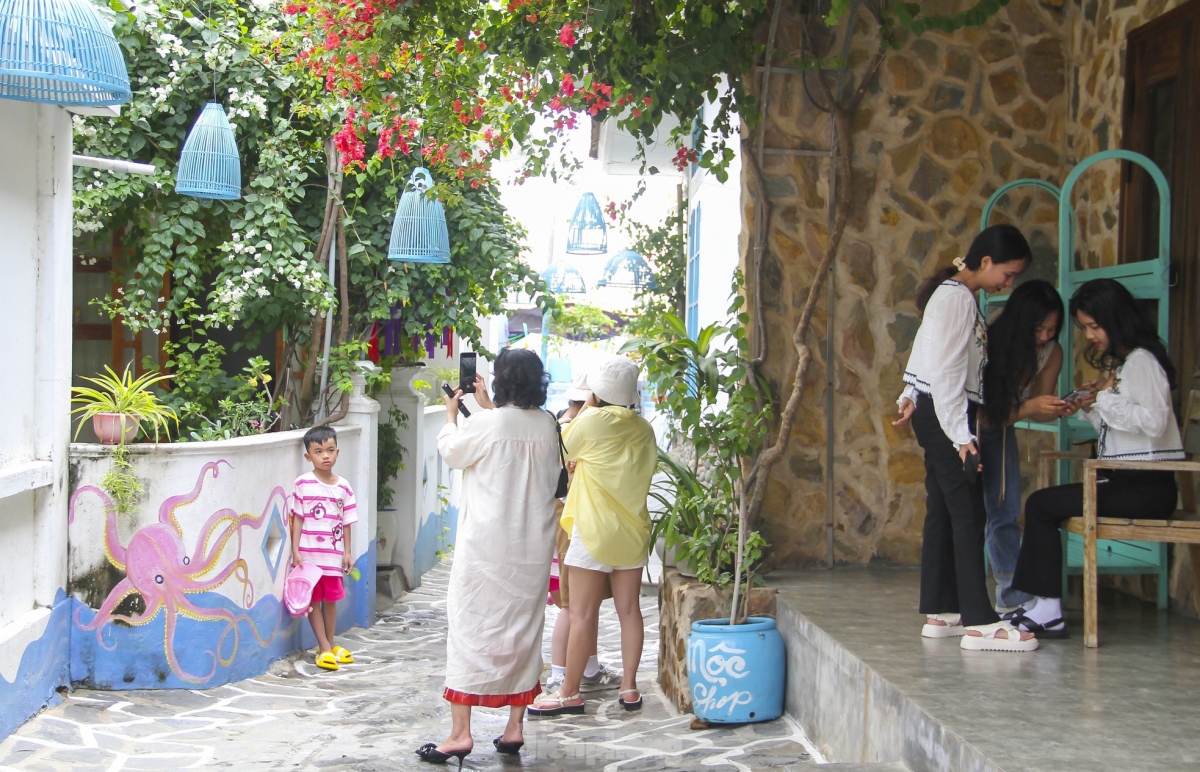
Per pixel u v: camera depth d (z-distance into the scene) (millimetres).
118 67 4621
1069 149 6242
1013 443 4605
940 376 4211
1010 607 4617
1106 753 2957
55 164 5297
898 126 6223
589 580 5469
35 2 4312
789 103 6203
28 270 5164
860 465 6219
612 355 5609
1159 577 5043
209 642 5793
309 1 6145
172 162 7633
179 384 7645
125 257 7906
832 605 5113
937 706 3410
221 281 7578
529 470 4559
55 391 5305
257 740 4867
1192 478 4988
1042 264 6273
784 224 6215
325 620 6785
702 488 5871
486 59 5719
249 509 6105
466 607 4496
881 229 6223
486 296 8984
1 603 4863
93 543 5527
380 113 7133
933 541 4434
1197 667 3938
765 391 6035
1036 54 6266
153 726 5031
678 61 5586
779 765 4328
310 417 8156
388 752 4676
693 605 5410
